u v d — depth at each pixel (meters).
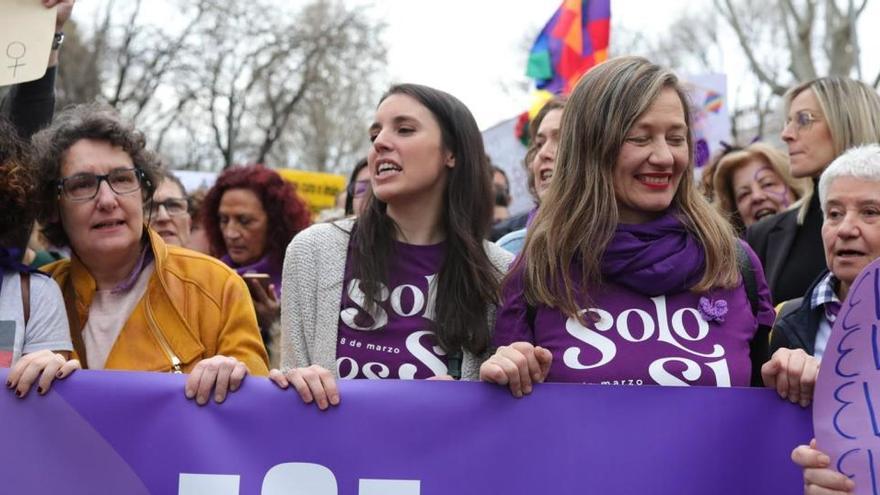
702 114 7.85
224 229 5.28
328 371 2.80
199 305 3.22
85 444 2.74
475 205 3.32
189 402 2.77
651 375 2.79
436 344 3.09
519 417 2.77
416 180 3.24
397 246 3.24
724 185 5.52
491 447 2.76
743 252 3.00
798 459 2.57
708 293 2.89
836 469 2.55
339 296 3.16
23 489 2.73
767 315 2.96
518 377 2.72
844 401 2.56
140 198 3.23
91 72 25.23
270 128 27.98
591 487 2.74
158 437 2.75
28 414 2.74
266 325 4.36
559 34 6.77
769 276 4.33
